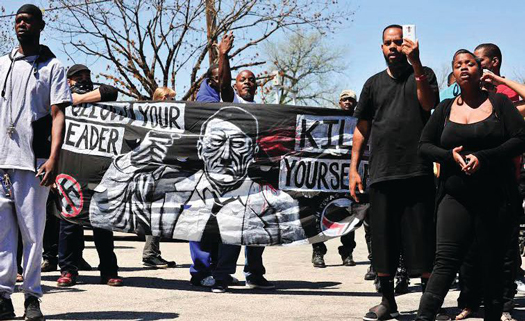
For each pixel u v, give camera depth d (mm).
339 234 6500
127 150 6730
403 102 5043
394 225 5098
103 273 6699
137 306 5500
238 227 6527
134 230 6637
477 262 5137
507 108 4203
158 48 23062
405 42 4859
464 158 4188
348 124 6625
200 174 6637
